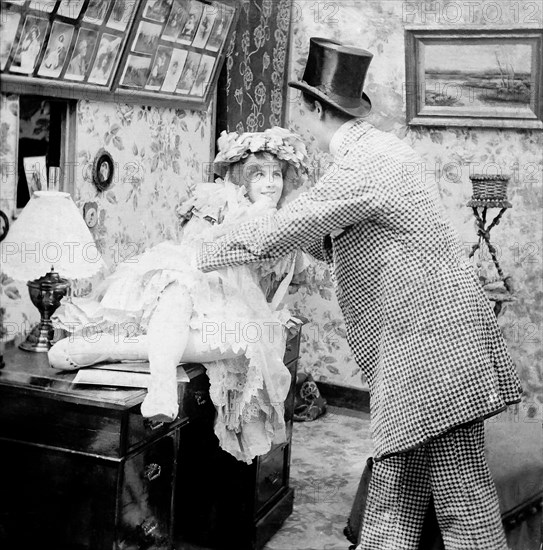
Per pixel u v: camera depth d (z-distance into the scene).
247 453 3.47
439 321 2.96
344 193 2.98
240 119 5.02
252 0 4.86
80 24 3.34
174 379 2.94
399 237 3.00
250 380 3.29
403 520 3.27
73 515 2.86
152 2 3.71
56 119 3.67
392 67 5.40
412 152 3.17
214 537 3.72
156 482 3.06
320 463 4.77
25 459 2.90
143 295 3.18
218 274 3.29
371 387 3.18
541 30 4.92
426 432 2.95
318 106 3.24
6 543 2.96
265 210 3.42
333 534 3.89
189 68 4.33
